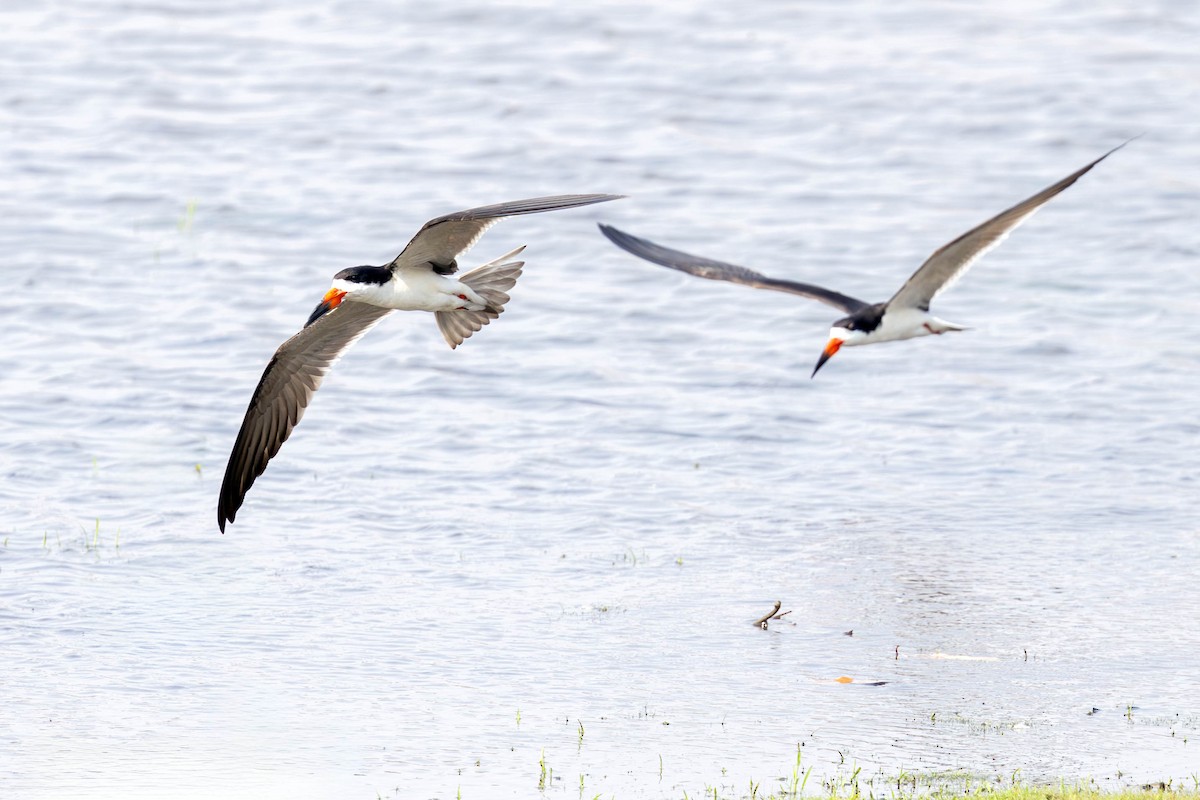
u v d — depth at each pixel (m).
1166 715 11.91
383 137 32.34
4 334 22.34
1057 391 21.17
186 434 18.88
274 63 36.38
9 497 16.80
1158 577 15.05
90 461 17.95
